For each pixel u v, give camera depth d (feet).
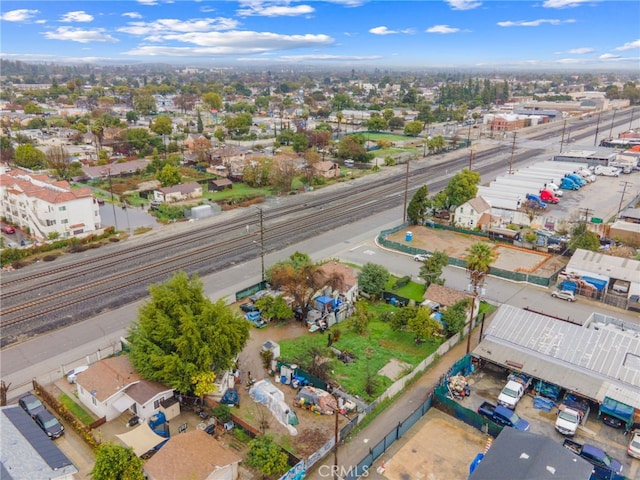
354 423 116.06
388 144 520.01
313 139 498.28
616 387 121.39
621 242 238.68
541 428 116.57
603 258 197.98
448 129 652.89
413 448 110.22
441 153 487.20
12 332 157.79
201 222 272.92
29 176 290.76
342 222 272.10
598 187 350.23
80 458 106.22
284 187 340.59
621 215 268.62
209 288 188.75
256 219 277.03
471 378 136.46
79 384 122.62
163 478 91.81
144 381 121.49
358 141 473.67
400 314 153.28
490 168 413.18
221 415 115.44
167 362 117.60
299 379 131.95
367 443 111.75
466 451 109.50
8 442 95.50
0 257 213.66
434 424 118.32
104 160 409.90
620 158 404.16
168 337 122.31
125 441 104.06
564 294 183.11
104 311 171.73
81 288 189.67
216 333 120.78
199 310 127.95
